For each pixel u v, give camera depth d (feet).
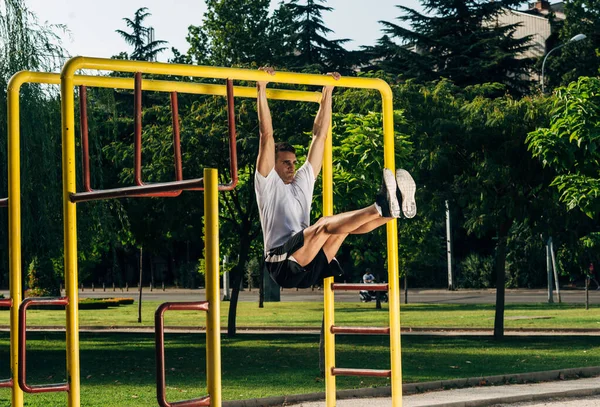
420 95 71.20
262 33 181.27
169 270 230.07
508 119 68.13
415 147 69.67
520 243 165.07
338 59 177.06
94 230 69.87
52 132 63.16
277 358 59.98
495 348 65.72
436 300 140.26
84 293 185.98
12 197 22.24
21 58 61.82
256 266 187.11
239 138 70.74
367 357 59.98
